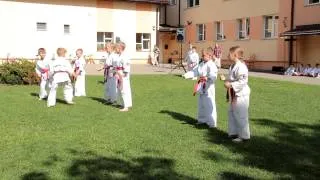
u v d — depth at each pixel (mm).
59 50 13242
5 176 6359
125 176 6410
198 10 39031
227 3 35531
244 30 34094
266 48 31844
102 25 36656
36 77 19031
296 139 8859
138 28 38219
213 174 6590
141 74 25344
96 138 8695
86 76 23391
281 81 21422
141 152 7703
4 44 33062
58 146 8031
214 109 10008
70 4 35188
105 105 13328
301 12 28891
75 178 6305
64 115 11336
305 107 13141
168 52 40938
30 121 10406
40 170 6645
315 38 27984
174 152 7746
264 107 13148
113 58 13008
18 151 7652
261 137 9016
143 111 12164
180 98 15039
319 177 6508
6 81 19125
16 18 33312
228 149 8000
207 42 38000
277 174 6621
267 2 31547
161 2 38500
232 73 8664
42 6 34125
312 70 25859
